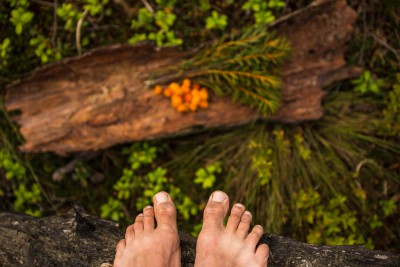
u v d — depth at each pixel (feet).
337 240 3.11
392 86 3.24
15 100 3.03
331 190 3.18
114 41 3.26
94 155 3.24
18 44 3.24
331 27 2.97
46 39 3.22
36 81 3.00
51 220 2.58
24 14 3.14
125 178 3.23
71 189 3.28
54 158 3.24
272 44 2.90
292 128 3.20
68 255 2.46
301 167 3.16
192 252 2.54
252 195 3.13
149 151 3.21
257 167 3.12
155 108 3.03
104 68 3.01
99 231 2.56
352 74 3.09
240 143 3.21
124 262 2.44
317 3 2.90
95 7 3.19
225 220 3.15
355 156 3.19
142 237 2.51
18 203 3.20
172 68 2.97
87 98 3.02
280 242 2.50
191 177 3.26
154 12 3.24
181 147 3.26
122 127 3.05
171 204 2.61
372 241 3.20
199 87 3.01
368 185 3.22
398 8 3.25
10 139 3.21
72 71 3.00
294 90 3.03
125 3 3.25
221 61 2.89
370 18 3.23
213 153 3.26
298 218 3.11
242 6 3.24
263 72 2.89
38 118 3.02
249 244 2.47
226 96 3.01
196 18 3.25
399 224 3.22
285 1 3.20
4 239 2.50
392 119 3.18
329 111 3.22
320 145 3.23
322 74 3.05
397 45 3.26
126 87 3.02
